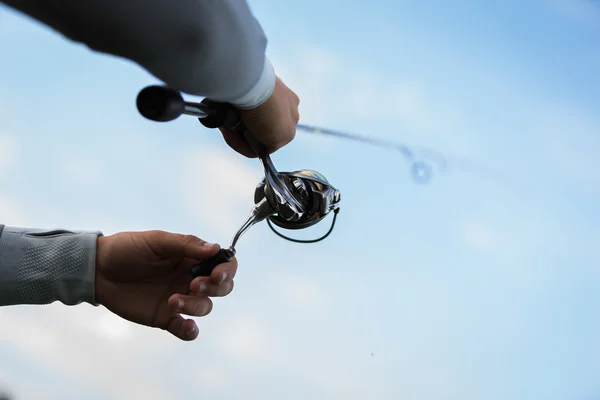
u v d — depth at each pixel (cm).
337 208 89
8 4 55
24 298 87
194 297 80
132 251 86
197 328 88
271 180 77
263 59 65
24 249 87
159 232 86
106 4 55
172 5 56
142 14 56
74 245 88
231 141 78
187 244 84
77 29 56
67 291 88
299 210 80
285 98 73
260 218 81
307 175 83
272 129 73
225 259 80
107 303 89
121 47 57
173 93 64
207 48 59
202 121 72
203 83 61
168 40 57
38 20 56
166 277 88
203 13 57
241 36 61
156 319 88
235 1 60
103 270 88
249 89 66
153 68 59
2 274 86
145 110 64
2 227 88
